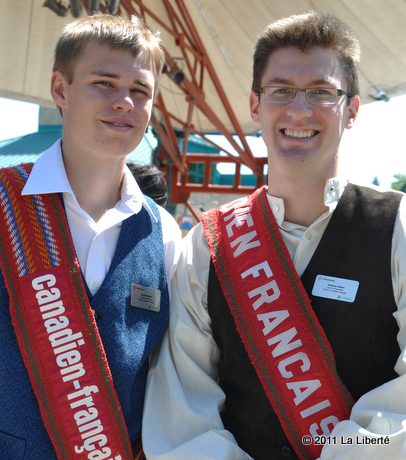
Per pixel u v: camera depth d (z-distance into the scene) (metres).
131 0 6.44
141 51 1.74
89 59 1.70
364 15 7.29
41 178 1.72
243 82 9.34
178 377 1.81
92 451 1.64
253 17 7.87
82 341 1.65
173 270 1.98
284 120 1.75
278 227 1.84
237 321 1.78
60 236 1.70
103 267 1.75
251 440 1.75
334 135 1.74
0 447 1.61
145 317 1.79
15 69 9.00
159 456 1.67
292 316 1.73
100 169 1.76
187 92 7.80
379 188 1.80
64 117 1.78
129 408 1.74
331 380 1.67
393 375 1.66
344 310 1.67
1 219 1.67
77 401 1.64
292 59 1.74
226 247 1.88
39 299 1.64
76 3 6.07
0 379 1.61
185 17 7.21
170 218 2.08
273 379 1.72
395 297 1.63
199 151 18.25
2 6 7.71
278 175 1.83
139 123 1.75
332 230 1.74
